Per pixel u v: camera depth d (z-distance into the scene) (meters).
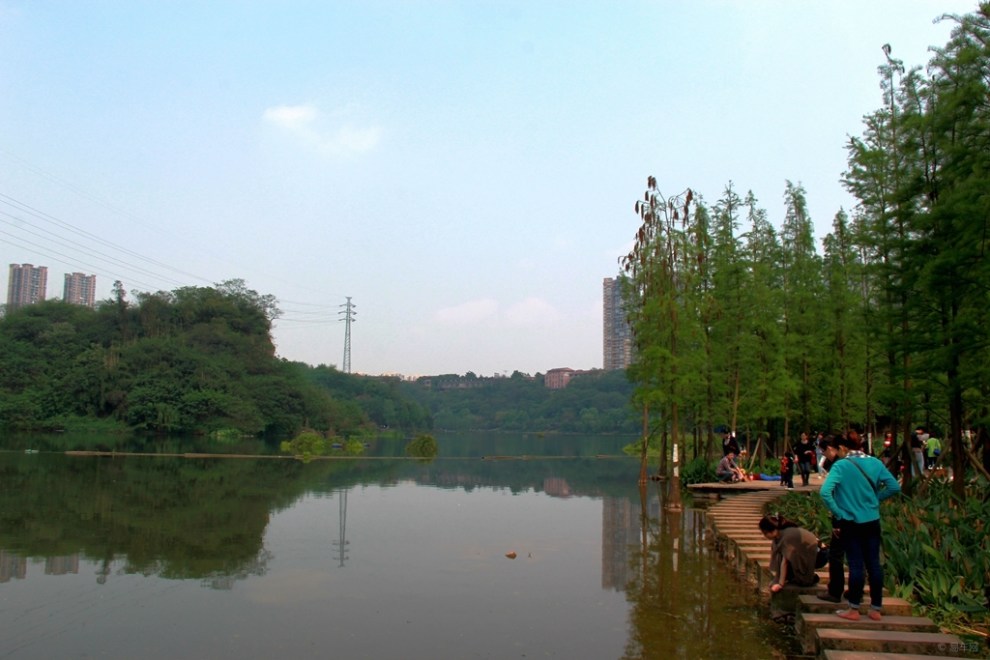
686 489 24.50
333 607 9.02
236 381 68.06
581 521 17.19
